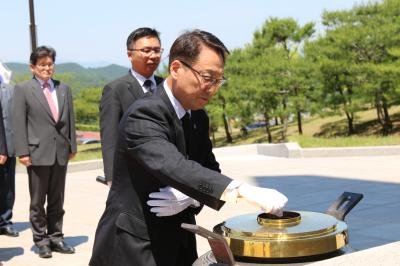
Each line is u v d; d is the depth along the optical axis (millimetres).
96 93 34281
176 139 2057
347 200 2184
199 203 2084
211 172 1857
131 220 2080
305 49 28016
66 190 10242
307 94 28812
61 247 5684
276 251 1744
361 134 26906
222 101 31438
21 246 6078
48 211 5703
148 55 4031
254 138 33375
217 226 2049
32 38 15977
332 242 1785
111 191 2170
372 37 23938
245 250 1781
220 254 1789
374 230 6223
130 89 4051
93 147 36531
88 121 36562
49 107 5531
